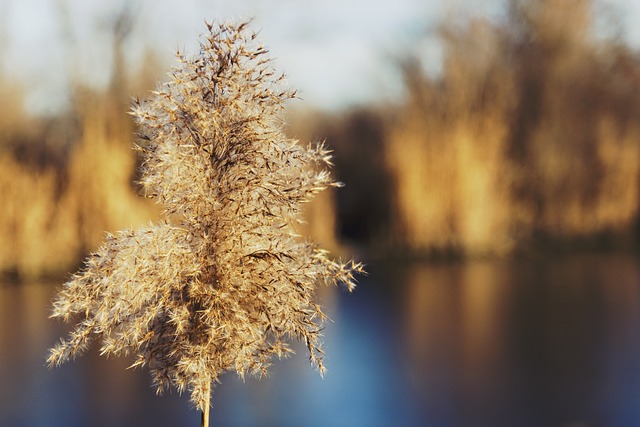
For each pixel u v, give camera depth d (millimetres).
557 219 18016
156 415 5609
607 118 19906
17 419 5402
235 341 1989
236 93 1990
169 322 2004
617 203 18344
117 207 12117
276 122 2041
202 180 1992
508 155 18578
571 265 14961
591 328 8828
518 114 19953
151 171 2014
